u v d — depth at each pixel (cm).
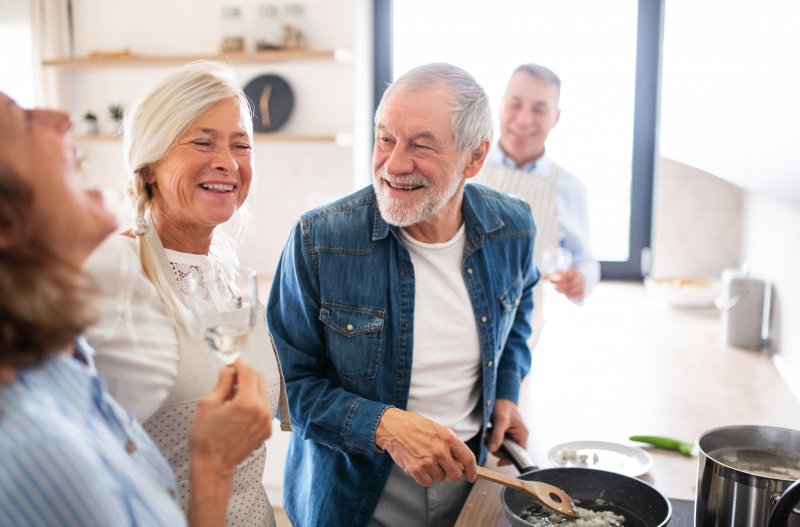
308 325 134
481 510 125
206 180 108
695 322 276
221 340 82
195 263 114
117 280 99
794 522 89
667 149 279
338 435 128
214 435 81
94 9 344
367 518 136
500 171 247
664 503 110
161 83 108
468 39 342
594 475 119
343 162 340
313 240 133
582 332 262
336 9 327
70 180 63
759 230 270
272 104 335
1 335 56
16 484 53
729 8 184
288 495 150
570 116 338
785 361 215
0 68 345
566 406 182
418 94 124
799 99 122
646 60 329
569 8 330
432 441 117
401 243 135
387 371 135
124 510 60
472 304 138
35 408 57
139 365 99
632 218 345
